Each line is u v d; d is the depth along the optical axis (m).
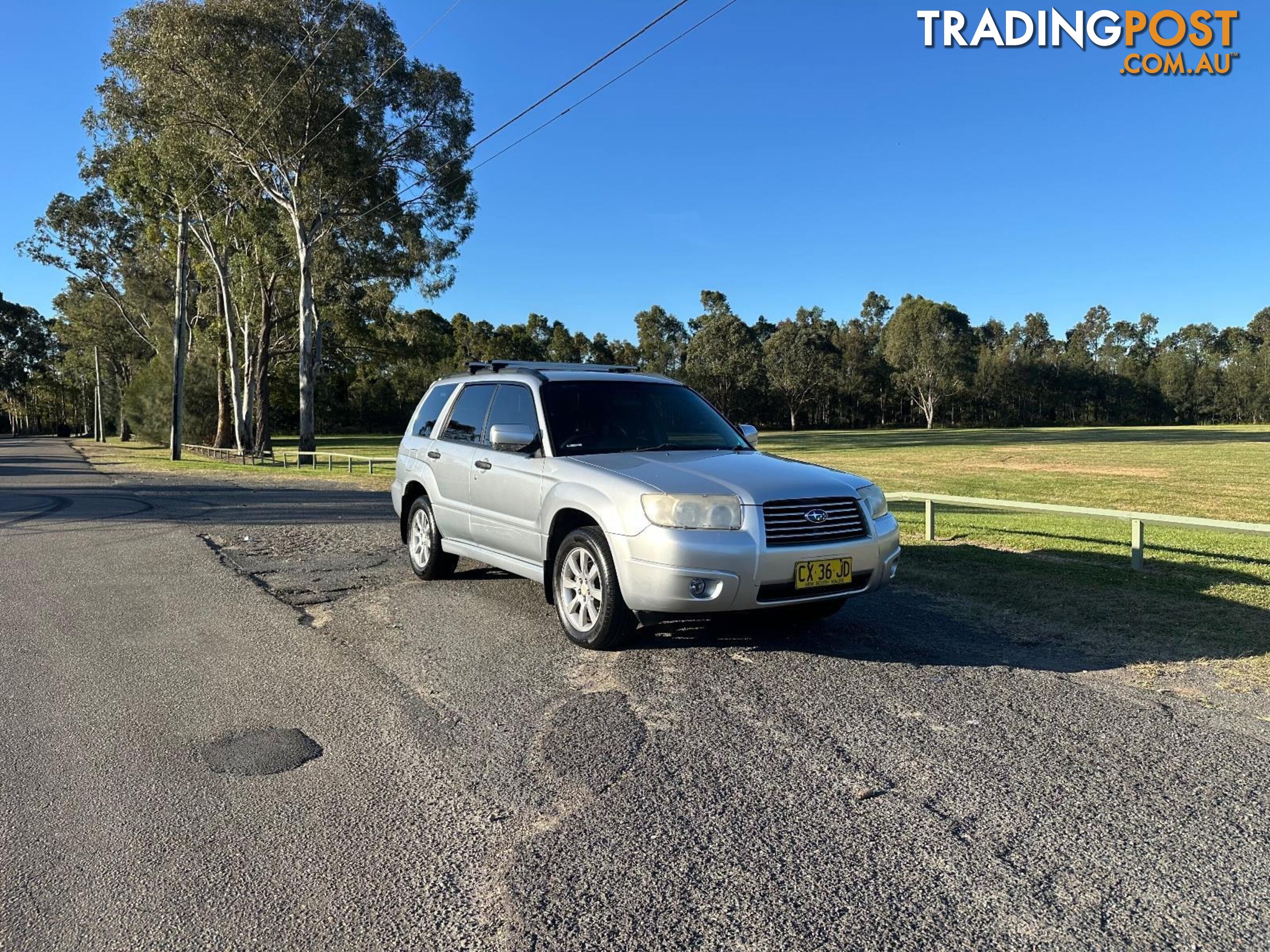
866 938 2.38
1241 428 79.31
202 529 11.31
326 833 3.02
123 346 66.69
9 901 2.60
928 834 2.96
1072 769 3.46
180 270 33.59
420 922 2.48
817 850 2.86
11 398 109.25
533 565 5.84
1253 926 2.41
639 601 4.75
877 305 121.19
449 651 5.30
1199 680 4.57
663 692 4.46
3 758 3.69
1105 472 25.62
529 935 2.41
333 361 45.97
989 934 2.39
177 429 34.09
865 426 108.38
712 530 4.64
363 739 3.88
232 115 29.62
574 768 3.54
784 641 5.38
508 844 2.93
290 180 32.41
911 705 4.23
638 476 5.03
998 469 27.64
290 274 37.38
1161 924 2.43
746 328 96.62
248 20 27.59
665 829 3.02
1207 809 3.12
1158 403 106.31
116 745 3.83
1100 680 4.58
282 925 2.47
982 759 3.57
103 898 2.61
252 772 3.54
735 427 6.55
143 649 5.40
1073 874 2.70
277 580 7.65
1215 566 7.80
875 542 5.01
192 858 2.85
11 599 6.97
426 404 7.89
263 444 39.75
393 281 37.88
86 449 52.19
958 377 98.12
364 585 7.39
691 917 2.49
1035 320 117.50
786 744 3.76
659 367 99.25
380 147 31.38
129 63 28.70
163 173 32.56
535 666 4.95
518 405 6.32
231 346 38.25
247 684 4.69
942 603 6.40
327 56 28.53
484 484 6.36
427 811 3.18
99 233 51.72
